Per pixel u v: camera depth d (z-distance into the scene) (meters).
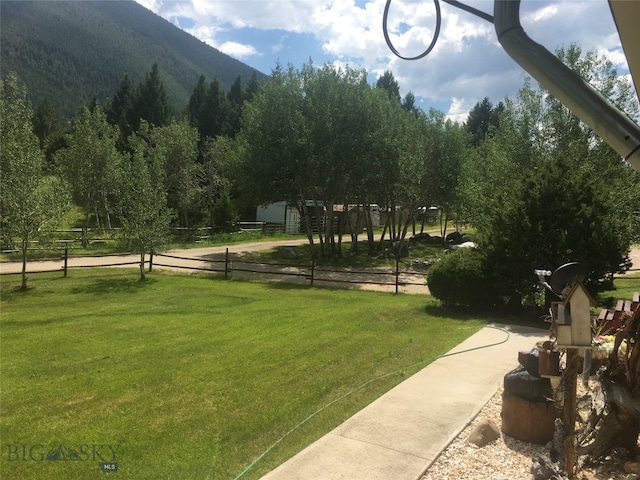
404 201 27.06
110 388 5.44
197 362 6.43
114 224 35.91
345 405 4.77
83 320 9.41
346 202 25.72
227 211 34.75
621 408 3.32
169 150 33.66
